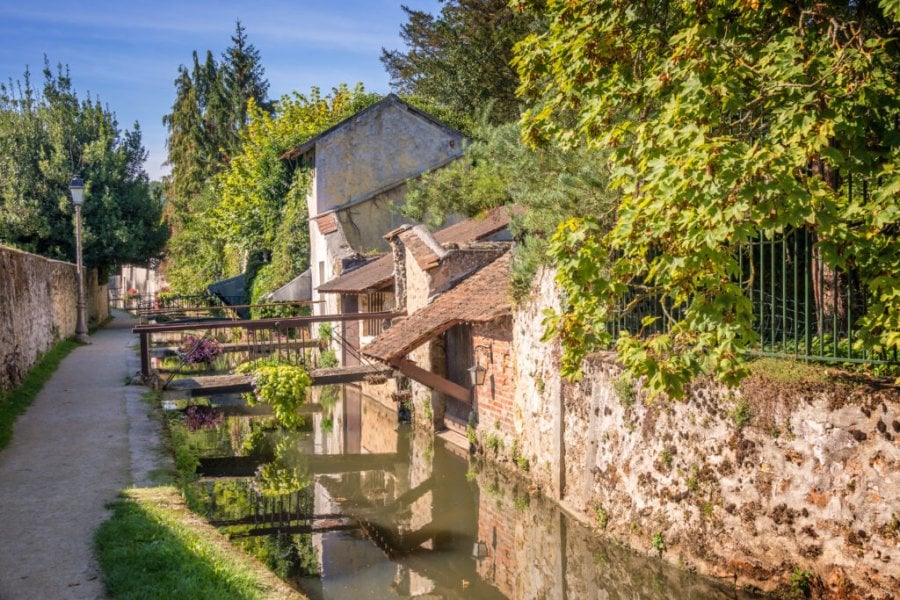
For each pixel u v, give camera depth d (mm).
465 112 31453
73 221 34406
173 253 56312
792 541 6906
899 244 5172
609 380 9375
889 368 6672
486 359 13594
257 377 16750
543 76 7531
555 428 10680
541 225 9875
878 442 6242
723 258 5000
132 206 36875
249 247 36188
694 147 4910
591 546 9320
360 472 13531
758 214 4691
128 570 6125
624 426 9062
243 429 17141
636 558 8562
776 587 7027
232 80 62156
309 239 31422
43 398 14617
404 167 28062
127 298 65062
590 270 5660
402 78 40938
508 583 8664
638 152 5859
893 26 6047
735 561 7418
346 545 9852
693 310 5270
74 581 6000
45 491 8539
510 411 12625
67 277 27391
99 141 35812
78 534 7125
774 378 7164
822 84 5344
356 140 27672
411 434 16328
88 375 17859
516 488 11961
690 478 7969
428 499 11875
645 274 9414
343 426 17531
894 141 5270
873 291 5203
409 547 9805
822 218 4762
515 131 9812
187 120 63688
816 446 6723
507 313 12453
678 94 5684
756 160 4703
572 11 6766
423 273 17328
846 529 6449
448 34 32406
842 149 5602
